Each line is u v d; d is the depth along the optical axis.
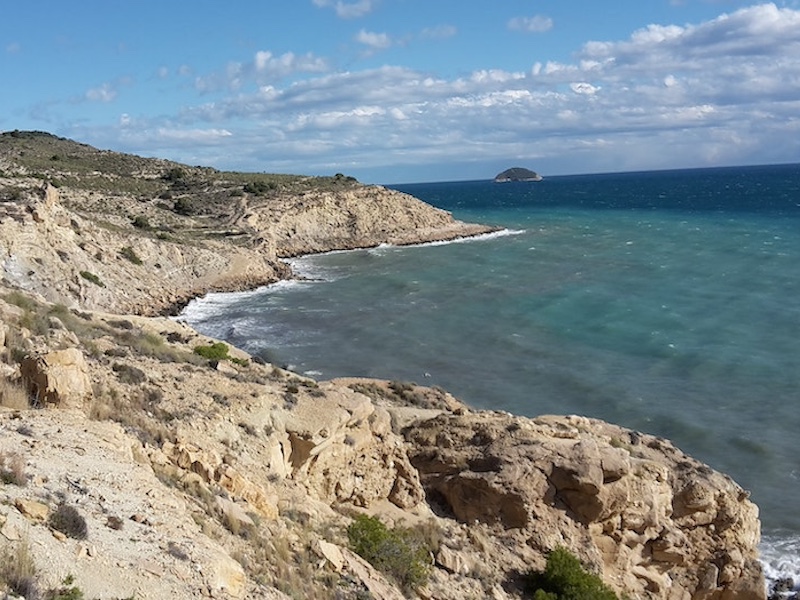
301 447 22.14
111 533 11.66
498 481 24.72
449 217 152.12
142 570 10.94
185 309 77.94
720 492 27.39
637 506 25.50
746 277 89.31
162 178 147.50
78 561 10.30
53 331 23.66
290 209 133.12
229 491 17.58
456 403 39.28
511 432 27.42
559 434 28.44
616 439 30.53
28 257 65.31
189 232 107.31
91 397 17.78
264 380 26.72
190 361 27.42
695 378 53.81
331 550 17.08
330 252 127.19
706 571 26.56
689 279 89.56
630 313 73.19
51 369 17.12
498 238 138.75
